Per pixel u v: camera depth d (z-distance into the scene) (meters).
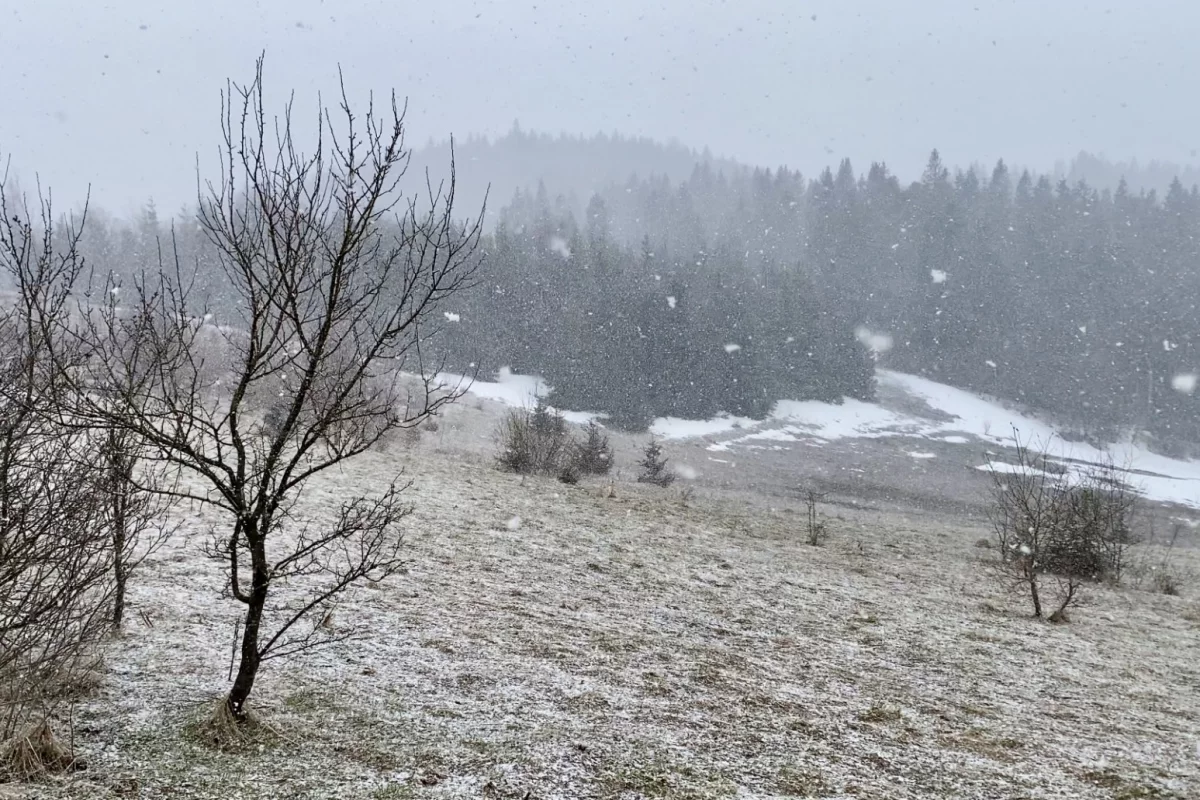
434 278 3.72
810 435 50.53
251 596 3.79
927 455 48.12
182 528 7.97
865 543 15.73
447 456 21.55
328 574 7.13
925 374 65.38
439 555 8.63
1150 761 5.06
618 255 63.44
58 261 3.49
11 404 3.34
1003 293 67.00
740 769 4.15
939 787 4.26
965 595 10.80
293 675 4.69
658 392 50.41
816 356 57.81
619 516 14.18
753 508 20.88
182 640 4.97
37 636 3.52
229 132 3.43
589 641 6.23
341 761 3.66
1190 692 7.03
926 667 6.77
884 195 87.38
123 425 3.34
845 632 7.70
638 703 4.97
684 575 9.59
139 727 3.72
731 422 50.94
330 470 13.68
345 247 3.51
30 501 3.40
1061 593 10.94
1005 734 5.27
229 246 3.58
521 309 50.75
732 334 53.78
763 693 5.50
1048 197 91.25
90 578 3.70
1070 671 7.23
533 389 47.19
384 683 4.75
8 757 3.22
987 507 31.67
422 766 3.70
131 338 3.79
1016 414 60.16
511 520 11.72
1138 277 69.94
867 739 4.86
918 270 70.19
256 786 3.32
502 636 6.02
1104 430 57.16
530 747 4.07
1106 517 14.02
